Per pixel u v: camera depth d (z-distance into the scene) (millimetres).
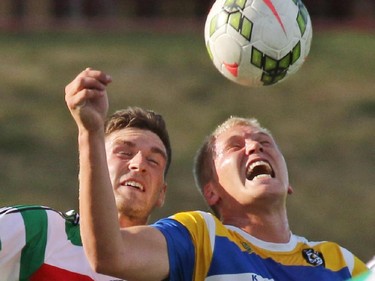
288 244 16438
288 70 17156
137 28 85500
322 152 63188
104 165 13906
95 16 87812
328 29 85688
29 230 16094
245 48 16906
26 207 16297
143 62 75875
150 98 69500
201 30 85312
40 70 74125
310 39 17391
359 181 59688
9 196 56219
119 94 69750
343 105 69562
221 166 16891
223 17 17109
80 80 13609
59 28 84812
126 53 77938
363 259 51594
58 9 87188
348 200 57094
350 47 80375
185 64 75500
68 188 57625
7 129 64375
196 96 70000
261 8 16969
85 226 14000
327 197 57281
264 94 70375
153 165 17234
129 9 88812
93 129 13789
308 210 55531
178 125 65312
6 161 60312
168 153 17812
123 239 14609
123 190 16953
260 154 16859
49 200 56125
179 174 57094
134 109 17859
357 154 63156
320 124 66938
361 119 67812
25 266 16062
